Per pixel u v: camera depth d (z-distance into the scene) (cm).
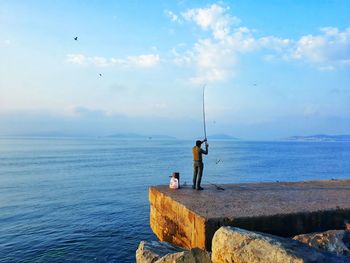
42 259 1622
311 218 792
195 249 663
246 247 581
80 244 1830
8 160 8306
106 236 1967
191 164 7200
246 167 6400
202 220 732
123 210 2628
